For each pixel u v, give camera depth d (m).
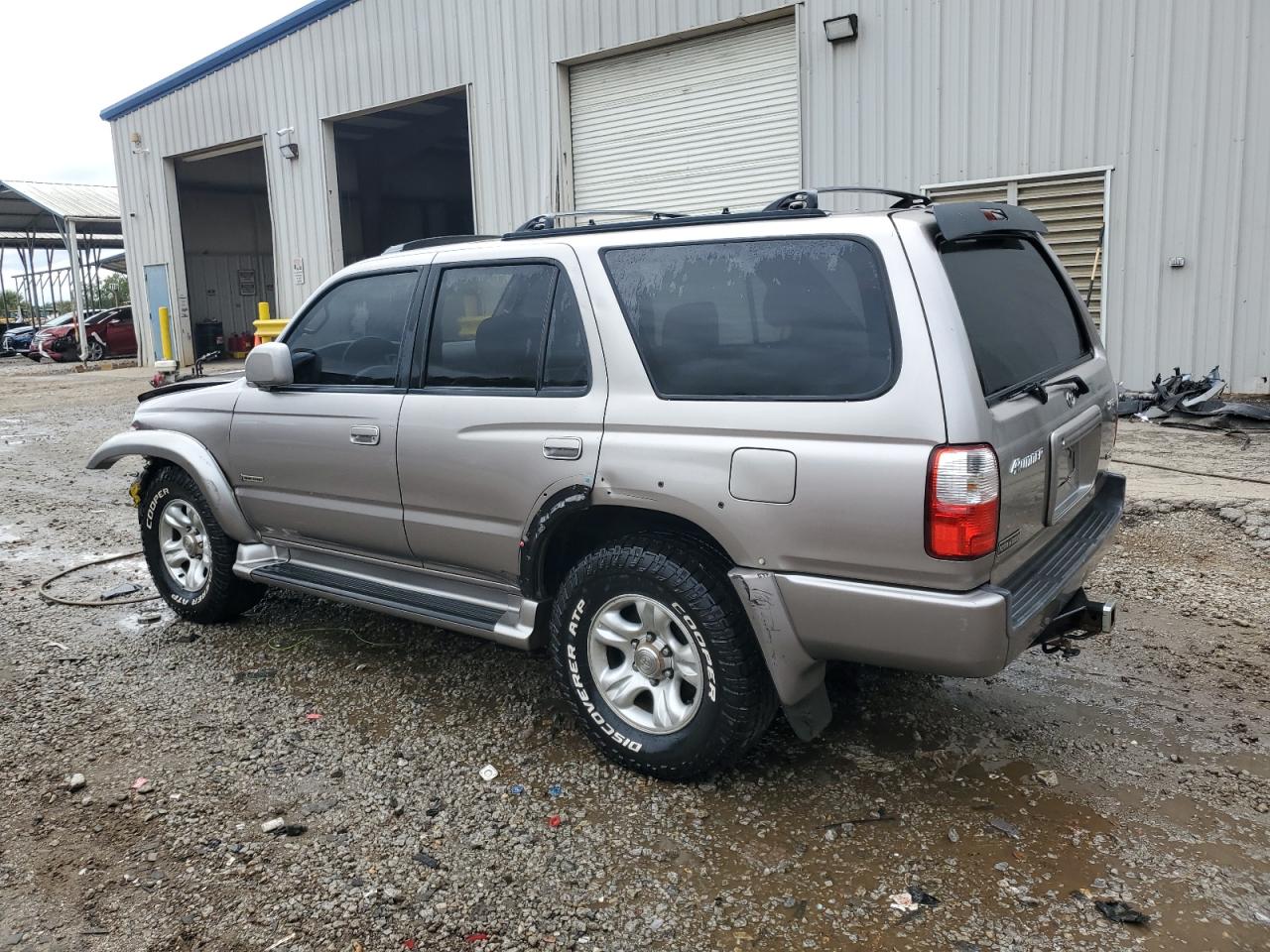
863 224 2.90
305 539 4.42
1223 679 3.95
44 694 4.10
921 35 9.95
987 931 2.49
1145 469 6.99
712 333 3.09
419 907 2.65
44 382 20.84
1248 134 8.52
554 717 3.76
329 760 3.47
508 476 3.48
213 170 25.17
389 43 14.80
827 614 2.84
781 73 11.15
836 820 3.01
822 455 2.80
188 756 3.53
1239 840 2.86
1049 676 4.02
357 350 4.11
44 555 6.44
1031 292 3.50
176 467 4.86
